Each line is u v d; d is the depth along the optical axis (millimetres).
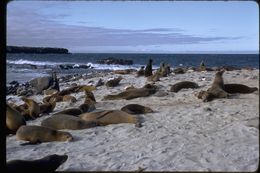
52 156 5730
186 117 9320
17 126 8344
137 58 64000
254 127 7523
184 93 13648
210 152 6156
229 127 7812
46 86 19094
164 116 9609
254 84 14305
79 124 8586
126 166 5738
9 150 6984
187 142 6941
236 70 23078
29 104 10648
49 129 7730
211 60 52844
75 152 6723
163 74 20094
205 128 7984
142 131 8078
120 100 13055
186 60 55156
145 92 13359
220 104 10898
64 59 54625
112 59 51844
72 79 25562
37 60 50062
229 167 5320
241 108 9922
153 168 5543
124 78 20750
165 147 6691
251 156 5762
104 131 8297
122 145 7062
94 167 5758
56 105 12852
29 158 6340
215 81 12703
